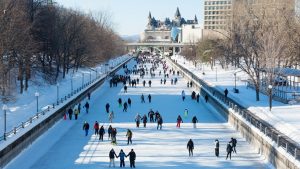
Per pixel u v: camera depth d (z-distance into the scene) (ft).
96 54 553.23
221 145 189.26
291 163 136.56
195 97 346.13
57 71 385.91
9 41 269.23
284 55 339.36
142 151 178.19
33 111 238.27
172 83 460.96
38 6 366.02
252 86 344.28
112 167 156.25
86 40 493.36
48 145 188.75
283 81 313.53
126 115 265.95
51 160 165.48
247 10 446.19
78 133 212.64
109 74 529.45
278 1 458.50
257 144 180.04
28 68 298.35
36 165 159.02
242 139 201.77
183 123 241.35
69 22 455.22
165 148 183.21
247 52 330.54
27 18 320.70
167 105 310.24
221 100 280.51
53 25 390.21
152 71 607.37
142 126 231.50
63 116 255.29
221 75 482.69
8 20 272.72
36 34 343.05
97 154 173.88
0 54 263.90
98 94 371.76
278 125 190.39
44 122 210.79
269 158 162.40
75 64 470.80
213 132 216.95
